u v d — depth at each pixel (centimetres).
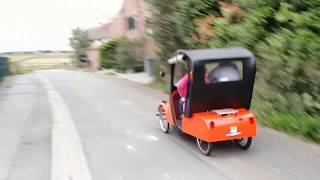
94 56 4738
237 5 1346
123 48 3169
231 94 787
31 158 784
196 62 744
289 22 1098
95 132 1001
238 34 1234
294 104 978
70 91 2014
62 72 4359
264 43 1140
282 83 1024
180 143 873
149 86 2033
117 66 3562
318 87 945
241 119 763
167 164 734
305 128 872
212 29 1478
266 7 1180
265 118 1015
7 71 3619
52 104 1540
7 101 1672
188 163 736
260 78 1114
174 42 1736
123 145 870
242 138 797
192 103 780
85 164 743
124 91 1869
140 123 1093
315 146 817
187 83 781
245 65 774
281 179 641
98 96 1733
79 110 1362
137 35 3198
